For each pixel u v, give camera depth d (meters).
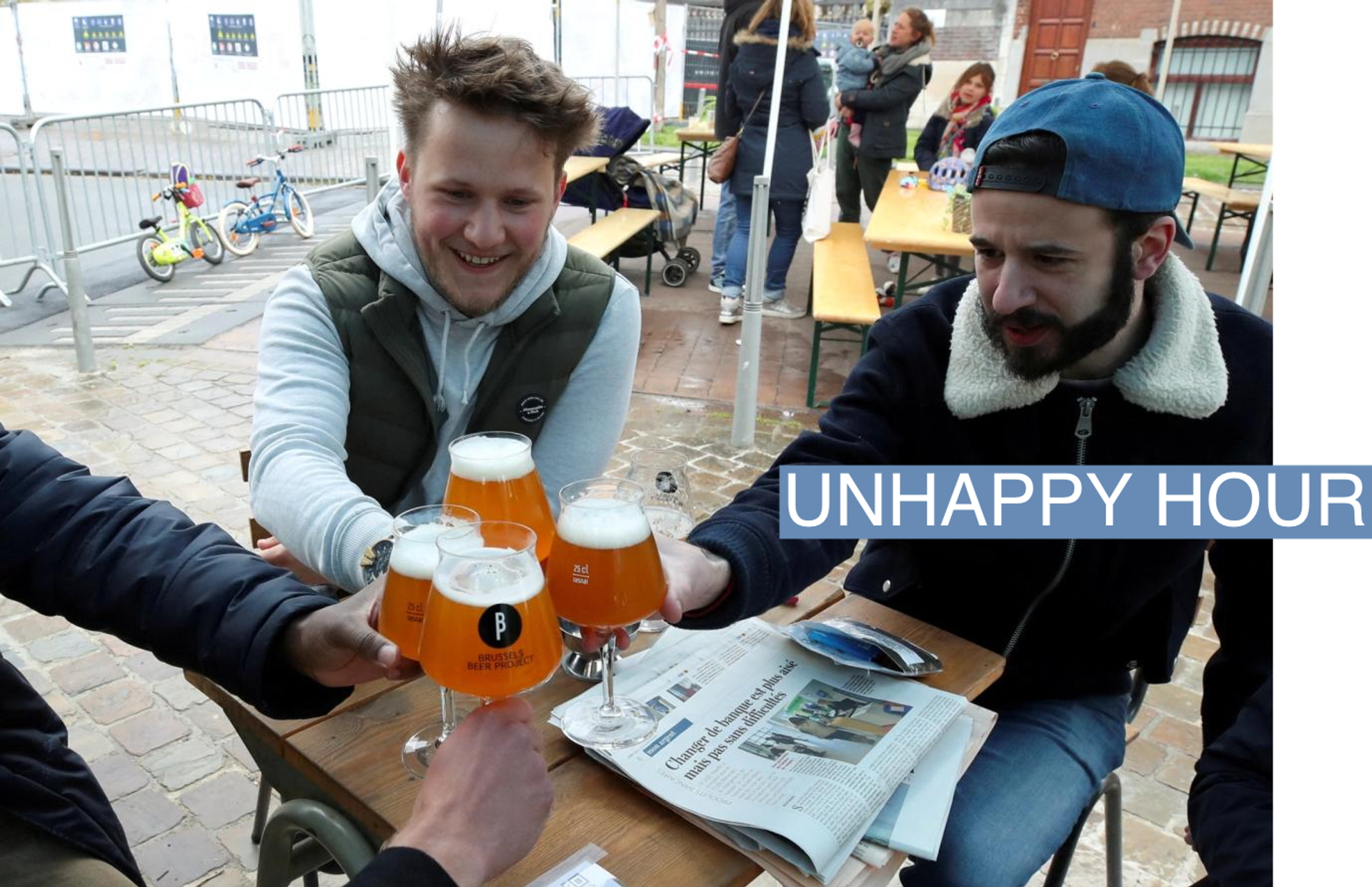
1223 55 12.68
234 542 1.31
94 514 1.30
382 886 0.85
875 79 6.99
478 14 8.74
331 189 10.73
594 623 1.18
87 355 5.34
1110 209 1.33
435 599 1.01
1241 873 1.17
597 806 1.14
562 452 2.09
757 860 1.06
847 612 1.67
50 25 14.55
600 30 12.86
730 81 6.31
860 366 1.79
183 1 13.60
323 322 1.78
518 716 1.06
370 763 1.19
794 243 6.68
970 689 1.44
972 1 12.41
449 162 1.60
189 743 2.66
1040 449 1.67
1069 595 1.73
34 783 1.29
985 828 1.54
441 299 1.80
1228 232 9.95
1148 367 1.54
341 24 12.77
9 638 3.08
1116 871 1.87
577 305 1.97
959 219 4.79
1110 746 1.74
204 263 7.95
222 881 2.21
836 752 1.20
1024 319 1.44
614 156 7.35
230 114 9.23
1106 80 1.37
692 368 5.75
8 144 7.92
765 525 1.47
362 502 1.52
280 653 1.17
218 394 5.10
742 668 1.41
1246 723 1.32
